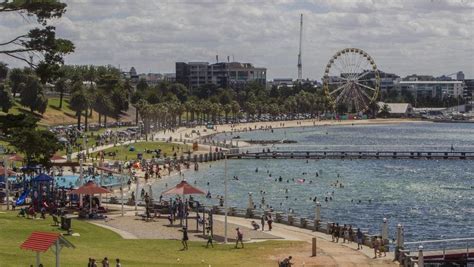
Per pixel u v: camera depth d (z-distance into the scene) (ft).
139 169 583.58
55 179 419.54
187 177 592.19
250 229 292.20
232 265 220.84
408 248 276.21
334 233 268.21
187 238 252.83
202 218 300.20
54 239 153.69
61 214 286.25
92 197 337.52
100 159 586.86
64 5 216.95
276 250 247.09
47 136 307.99
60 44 218.79
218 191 511.81
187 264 217.56
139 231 280.92
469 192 520.01
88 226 283.18
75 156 625.41
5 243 224.33
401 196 493.36
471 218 400.67
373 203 457.27
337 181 580.71
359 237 256.32
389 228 363.97
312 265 225.56
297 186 545.03
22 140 295.28
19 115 231.71
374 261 232.53
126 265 206.59
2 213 297.53
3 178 392.68
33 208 295.07
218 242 261.65
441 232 356.18
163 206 329.72
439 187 550.77
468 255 250.37
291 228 295.07
